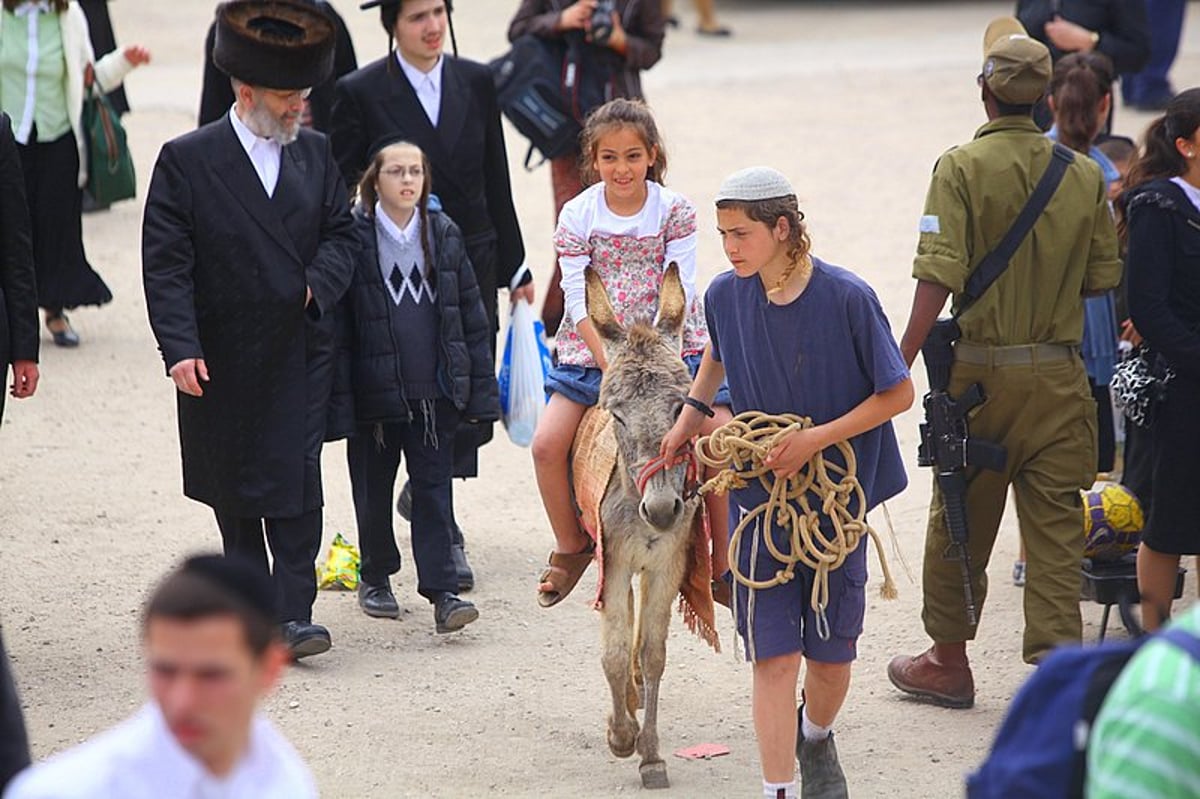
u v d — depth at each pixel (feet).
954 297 80.28
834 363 66.44
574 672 87.76
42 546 103.71
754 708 67.92
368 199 90.84
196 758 38.86
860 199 181.06
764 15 293.84
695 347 82.33
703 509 75.20
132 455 120.16
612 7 127.95
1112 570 88.53
